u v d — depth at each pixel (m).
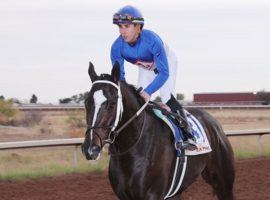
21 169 10.50
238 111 34.22
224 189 6.54
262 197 8.44
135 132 5.17
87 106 4.77
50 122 24.09
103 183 9.26
